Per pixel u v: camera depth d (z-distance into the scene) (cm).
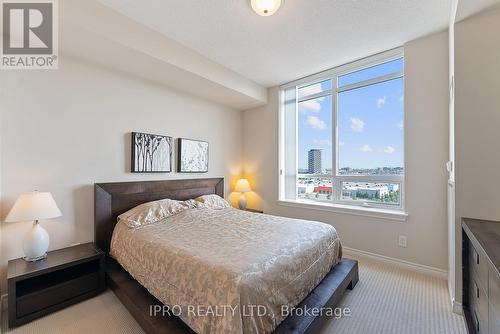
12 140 199
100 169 253
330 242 212
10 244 198
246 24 224
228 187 411
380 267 267
